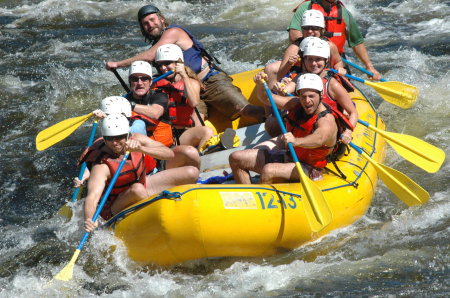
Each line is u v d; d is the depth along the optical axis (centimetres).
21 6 5344
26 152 2816
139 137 1938
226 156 2248
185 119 2380
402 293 1653
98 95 3475
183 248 1750
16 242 2102
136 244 1803
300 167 1834
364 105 2572
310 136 1875
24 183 2547
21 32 4675
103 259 1888
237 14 4928
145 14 2581
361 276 1759
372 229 2027
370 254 1878
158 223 1727
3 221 2269
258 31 4475
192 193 1731
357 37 2700
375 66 3612
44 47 4312
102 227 1892
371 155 2250
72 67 3881
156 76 2392
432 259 1820
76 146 2862
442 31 4131
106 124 1816
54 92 3506
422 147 2188
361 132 2341
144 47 4269
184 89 2323
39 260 1964
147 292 1752
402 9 4703
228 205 1736
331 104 2108
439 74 3416
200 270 1844
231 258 1852
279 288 1730
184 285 1769
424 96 3131
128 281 1816
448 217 2070
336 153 2080
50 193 2467
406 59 3681
